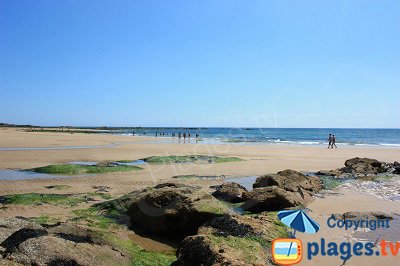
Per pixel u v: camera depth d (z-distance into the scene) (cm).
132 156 3925
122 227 1266
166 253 1039
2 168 2853
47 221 1305
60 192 1895
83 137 8400
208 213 1168
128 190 1984
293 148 5481
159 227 1225
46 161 3369
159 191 1293
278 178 1800
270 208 1484
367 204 1623
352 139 9781
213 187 2100
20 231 846
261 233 1019
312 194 1847
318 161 3641
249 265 757
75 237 928
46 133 10269
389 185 2198
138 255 902
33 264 707
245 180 2422
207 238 826
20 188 2019
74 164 3031
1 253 737
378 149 5425
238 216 1148
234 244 855
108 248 873
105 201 1609
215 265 733
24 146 5153
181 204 1216
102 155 4000
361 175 2594
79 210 1487
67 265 739
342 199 1745
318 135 12738
